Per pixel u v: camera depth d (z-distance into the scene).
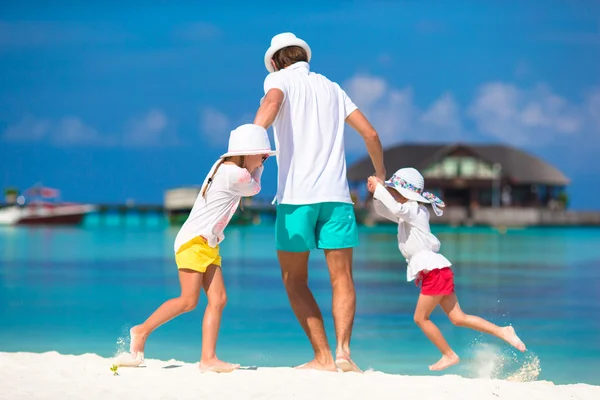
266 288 20.33
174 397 6.14
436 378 6.90
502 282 22.34
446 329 13.10
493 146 96.00
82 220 73.81
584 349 11.50
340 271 7.57
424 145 94.88
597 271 26.47
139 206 88.06
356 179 90.38
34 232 59.16
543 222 87.94
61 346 11.53
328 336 12.30
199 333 12.45
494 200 93.75
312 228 7.55
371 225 85.00
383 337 12.41
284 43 7.97
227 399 6.07
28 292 18.98
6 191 88.31
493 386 6.54
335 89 7.87
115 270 25.33
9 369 7.25
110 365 7.50
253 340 12.23
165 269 25.75
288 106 7.57
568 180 94.38
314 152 7.53
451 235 63.47
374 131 7.89
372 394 6.21
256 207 82.00
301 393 6.23
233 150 7.31
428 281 7.82
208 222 7.30
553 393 6.48
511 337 7.64
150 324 7.49
